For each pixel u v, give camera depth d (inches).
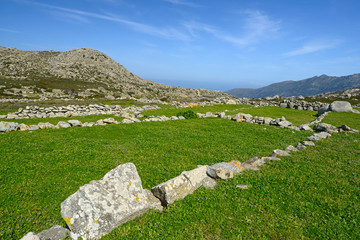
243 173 490.9
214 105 2148.1
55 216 347.9
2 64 6712.6
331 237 298.0
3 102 1975.9
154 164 562.3
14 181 454.9
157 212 352.5
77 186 441.7
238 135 912.3
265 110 1840.6
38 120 1170.6
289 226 317.4
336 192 415.8
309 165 548.4
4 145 654.5
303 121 1401.3
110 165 544.7
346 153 647.8
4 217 338.0
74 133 872.9
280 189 421.1
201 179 434.9
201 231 305.6
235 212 347.6
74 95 3772.1
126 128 990.4
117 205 319.6
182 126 1075.3
